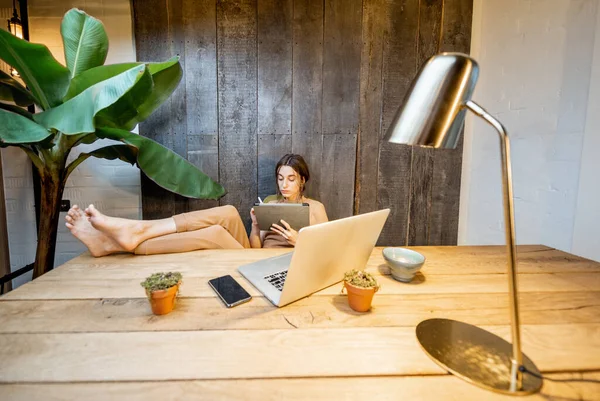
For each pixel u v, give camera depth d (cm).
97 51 155
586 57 139
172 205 198
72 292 84
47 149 147
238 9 186
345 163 203
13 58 128
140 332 66
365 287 73
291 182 173
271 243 175
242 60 190
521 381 52
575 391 51
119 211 202
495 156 191
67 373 54
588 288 89
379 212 89
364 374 55
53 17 184
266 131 197
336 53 193
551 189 157
